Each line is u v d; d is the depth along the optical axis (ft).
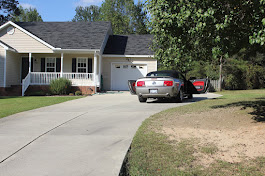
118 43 70.08
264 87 79.61
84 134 18.42
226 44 16.10
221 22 16.15
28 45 57.47
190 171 11.81
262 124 19.06
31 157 13.73
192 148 14.84
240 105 29.53
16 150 14.89
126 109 29.68
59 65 63.41
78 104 35.45
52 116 25.66
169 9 16.78
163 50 22.62
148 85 33.91
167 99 42.04
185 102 37.32
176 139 16.62
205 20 15.02
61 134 18.48
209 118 22.47
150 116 24.26
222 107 28.58
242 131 17.74
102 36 63.26
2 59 55.93
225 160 13.08
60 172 11.71
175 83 33.86
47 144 16.06
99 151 14.58
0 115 26.23
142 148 14.89
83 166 12.39
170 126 20.02
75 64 63.36
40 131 19.38
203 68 75.15
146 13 19.58
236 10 16.01
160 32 19.51
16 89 56.03
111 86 65.21
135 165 12.48
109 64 65.05
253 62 76.74
